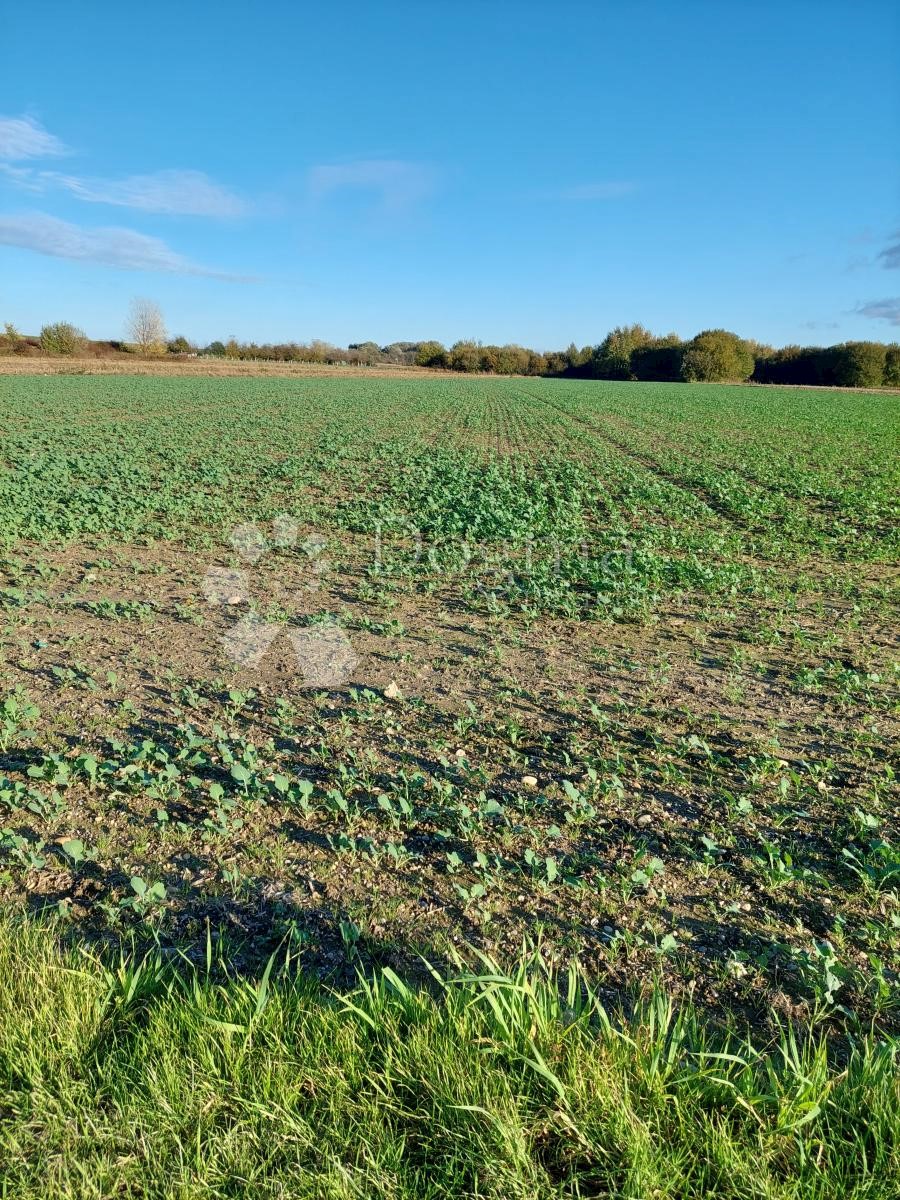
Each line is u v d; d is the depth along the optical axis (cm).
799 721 622
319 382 7225
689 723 614
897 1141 239
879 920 380
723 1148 235
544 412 4312
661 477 2020
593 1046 270
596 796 497
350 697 657
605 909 386
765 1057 277
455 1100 252
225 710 618
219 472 1875
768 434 3147
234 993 302
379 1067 269
